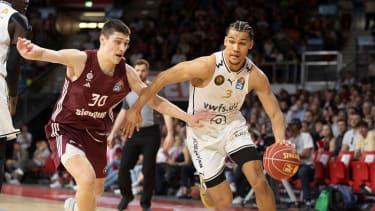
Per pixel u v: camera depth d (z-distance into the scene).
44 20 20.53
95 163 5.02
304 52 15.45
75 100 4.74
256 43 17.47
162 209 9.14
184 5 20.69
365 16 18.88
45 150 15.12
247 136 5.40
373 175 9.34
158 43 18.59
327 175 10.02
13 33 4.49
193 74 5.14
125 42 4.61
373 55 14.84
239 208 9.80
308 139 10.44
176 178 11.87
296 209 9.66
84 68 4.63
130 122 5.10
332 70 14.80
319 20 17.75
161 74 5.11
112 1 22.78
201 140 5.47
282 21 18.53
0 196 10.71
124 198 8.04
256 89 5.34
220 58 5.15
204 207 9.59
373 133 9.78
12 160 15.08
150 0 22.44
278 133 5.37
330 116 11.76
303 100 12.78
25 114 16.53
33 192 12.13
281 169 4.99
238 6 19.17
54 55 4.43
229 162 11.14
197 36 18.25
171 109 5.14
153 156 7.77
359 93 12.47
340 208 9.24
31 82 16.72
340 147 10.30
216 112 5.36
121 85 4.78
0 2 4.59
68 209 5.48
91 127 4.91
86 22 22.75
